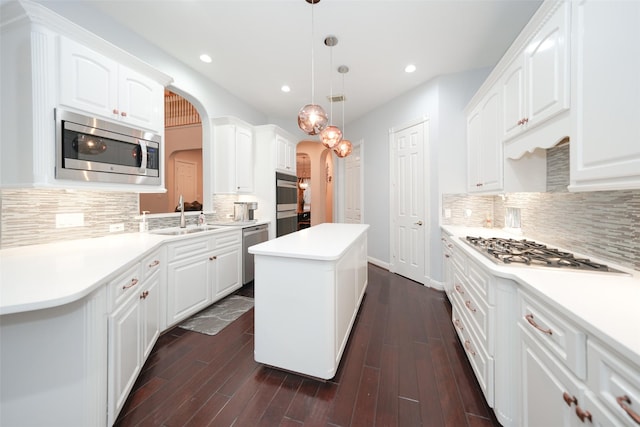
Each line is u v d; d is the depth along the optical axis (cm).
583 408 82
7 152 156
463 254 204
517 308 128
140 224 258
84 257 155
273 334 179
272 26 246
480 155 261
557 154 189
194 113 541
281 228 426
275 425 137
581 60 116
